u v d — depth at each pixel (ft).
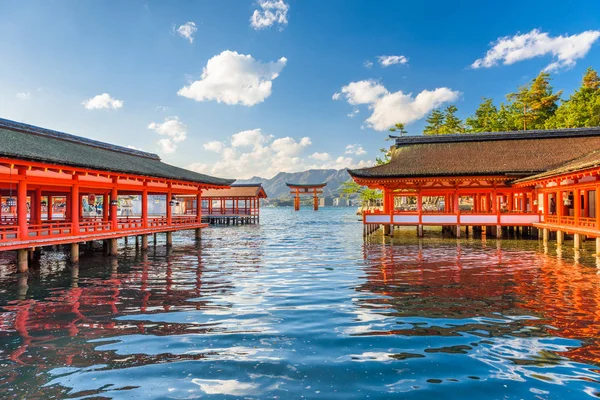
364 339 25.49
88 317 31.71
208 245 92.12
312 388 18.93
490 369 20.98
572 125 175.52
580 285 41.34
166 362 22.12
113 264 61.57
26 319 31.30
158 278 49.06
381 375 20.29
